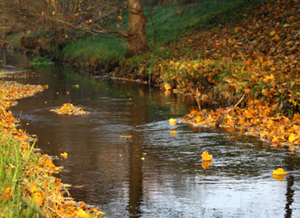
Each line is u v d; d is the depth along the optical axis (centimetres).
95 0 1759
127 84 1670
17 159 421
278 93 933
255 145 679
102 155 624
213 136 748
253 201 444
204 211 419
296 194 462
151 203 439
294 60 1144
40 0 1862
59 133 775
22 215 331
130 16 2003
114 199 449
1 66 2572
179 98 1248
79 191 471
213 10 2359
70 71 2302
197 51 1688
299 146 664
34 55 3631
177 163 582
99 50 2441
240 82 1095
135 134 770
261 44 1460
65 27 1775
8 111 944
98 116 959
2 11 1794
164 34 2350
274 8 1794
